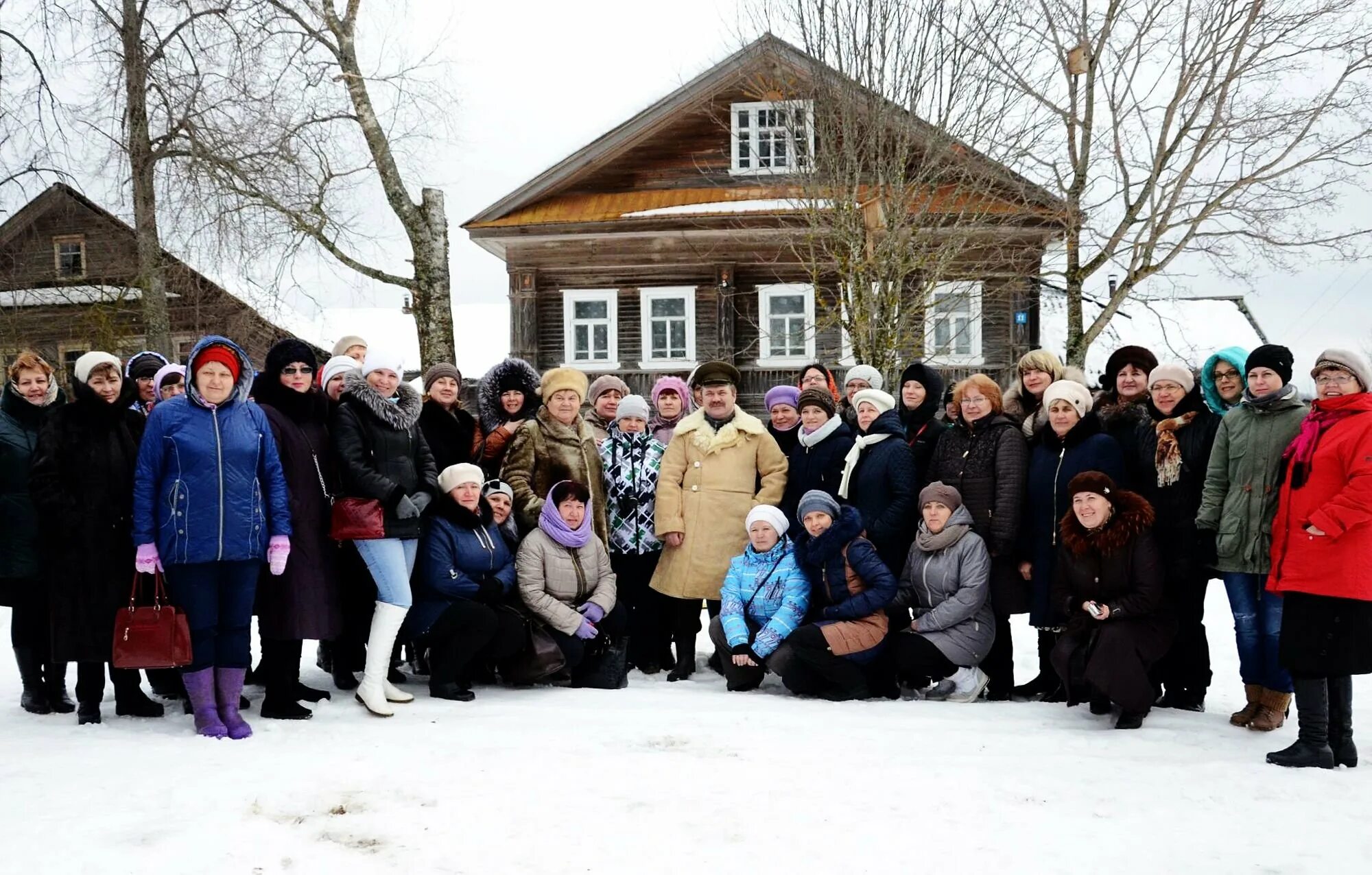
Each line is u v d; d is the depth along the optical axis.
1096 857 3.33
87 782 4.02
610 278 19.14
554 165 19.00
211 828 3.53
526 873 3.20
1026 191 14.51
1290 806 3.84
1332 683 4.46
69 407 5.09
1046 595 5.68
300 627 5.18
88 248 23.33
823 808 3.77
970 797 3.91
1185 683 5.64
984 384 5.98
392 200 16.08
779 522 6.16
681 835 3.51
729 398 6.64
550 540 6.15
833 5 11.67
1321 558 4.32
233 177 14.68
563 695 5.94
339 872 3.21
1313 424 4.53
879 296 11.78
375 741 4.71
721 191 18.91
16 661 6.99
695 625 6.60
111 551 5.08
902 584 5.99
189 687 4.87
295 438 5.30
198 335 18.81
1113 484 5.34
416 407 5.62
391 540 5.42
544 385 6.54
